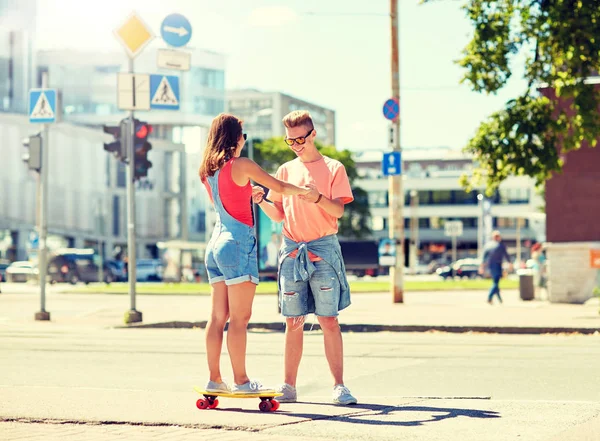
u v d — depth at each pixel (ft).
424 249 419.54
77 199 304.30
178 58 68.59
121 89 68.03
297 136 25.31
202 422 20.88
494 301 100.58
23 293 146.30
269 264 86.74
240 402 24.71
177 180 341.00
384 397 26.27
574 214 91.91
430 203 420.36
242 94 436.76
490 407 23.84
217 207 23.65
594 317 65.05
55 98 71.36
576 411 23.08
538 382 31.60
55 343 49.08
